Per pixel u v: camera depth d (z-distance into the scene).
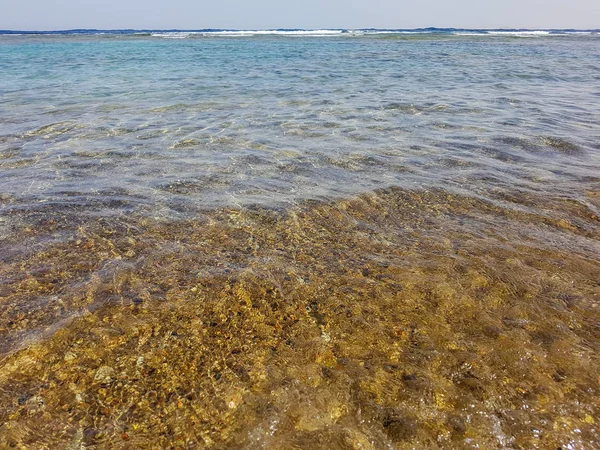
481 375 3.01
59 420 2.69
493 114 10.80
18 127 9.43
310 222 5.32
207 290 3.99
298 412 2.75
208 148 8.12
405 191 6.19
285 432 2.62
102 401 2.83
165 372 3.07
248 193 6.12
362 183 6.48
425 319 3.60
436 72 19.77
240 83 16.36
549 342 3.30
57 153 7.74
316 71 20.28
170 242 4.82
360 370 3.08
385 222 5.33
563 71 19.84
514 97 13.20
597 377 2.97
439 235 4.98
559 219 5.32
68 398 2.85
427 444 2.53
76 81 16.66
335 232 5.09
